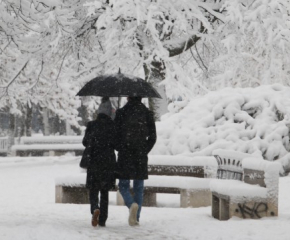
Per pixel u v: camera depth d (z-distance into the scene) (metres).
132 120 19.30
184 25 47.41
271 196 20.98
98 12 54.25
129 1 44.16
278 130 40.84
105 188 18.84
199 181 25.92
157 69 52.22
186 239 16.73
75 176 27.70
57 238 15.77
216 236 17.03
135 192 19.66
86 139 19.00
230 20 48.47
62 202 28.06
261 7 46.62
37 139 87.50
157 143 41.12
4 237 15.41
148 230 18.33
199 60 63.84
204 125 41.78
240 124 41.50
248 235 17.17
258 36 48.38
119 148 19.27
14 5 24.69
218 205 22.23
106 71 50.06
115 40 48.56
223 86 65.31
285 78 61.81
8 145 93.00
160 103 52.81
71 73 54.34
